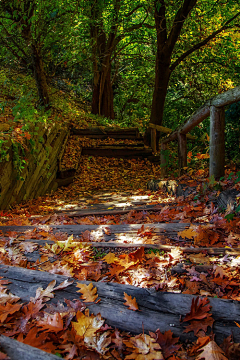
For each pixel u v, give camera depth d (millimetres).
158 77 9742
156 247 2191
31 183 5422
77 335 1254
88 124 11109
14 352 1020
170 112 12727
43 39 8648
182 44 11133
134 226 2701
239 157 6207
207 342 1213
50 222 3391
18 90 10055
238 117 6730
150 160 9898
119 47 13648
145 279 1818
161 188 4898
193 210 3006
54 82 15070
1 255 2156
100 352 1186
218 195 2998
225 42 10898
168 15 9953
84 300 1499
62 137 8484
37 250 2271
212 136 3385
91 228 2750
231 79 12016
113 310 1422
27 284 1648
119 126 11883
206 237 2260
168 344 1230
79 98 15492
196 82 12805
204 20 10211
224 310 1373
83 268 1951
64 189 7375
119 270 1904
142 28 10750
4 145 4129
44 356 1005
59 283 1639
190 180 3936
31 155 5336
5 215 3797
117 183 8164
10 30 8352
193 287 1678
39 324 1318
